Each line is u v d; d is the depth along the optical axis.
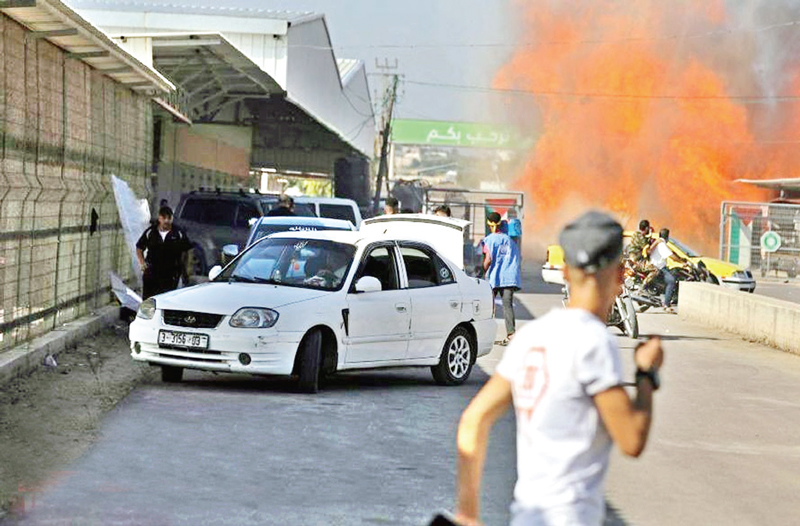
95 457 13.52
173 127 51.81
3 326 19.17
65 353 22.11
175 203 54.00
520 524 5.50
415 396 19.41
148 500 11.62
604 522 11.51
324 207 41.69
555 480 5.45
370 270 20.20
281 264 20.28
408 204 71.75
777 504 12.51
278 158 75.94
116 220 29.45
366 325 19.64
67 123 23.33
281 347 18.45
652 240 41.03
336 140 74.00
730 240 65.88
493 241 28.06
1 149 18.52
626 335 31.92
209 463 13.44
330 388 19.94
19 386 18.19
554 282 53.91
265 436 15.14
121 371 20.73
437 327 20.88
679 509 12.15
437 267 21.42
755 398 20.30
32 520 10.70
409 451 14.58
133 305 28.02
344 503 11.82
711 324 36.00
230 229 40.19
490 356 26.00
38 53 20.92
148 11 59.31
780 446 15.89
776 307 29.66
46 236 21.92
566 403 5.47
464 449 5.78
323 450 14.42
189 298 18.95
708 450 15.45
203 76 48.69
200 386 19.31
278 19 58.72
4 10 18.38
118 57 23.77
